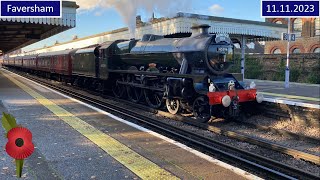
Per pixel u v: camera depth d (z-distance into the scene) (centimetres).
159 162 554
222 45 1114
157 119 1112
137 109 1345
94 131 786
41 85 2173
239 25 2236
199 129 980
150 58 1348
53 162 551
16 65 5116
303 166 655
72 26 1773
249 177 482
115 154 597
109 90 1759
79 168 523
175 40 1245
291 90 1828
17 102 1295
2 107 1163
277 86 2114
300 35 3591
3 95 1536
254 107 1177
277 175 555
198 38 1129
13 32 2483
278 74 2795
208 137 851
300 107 1012
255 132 961
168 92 1172
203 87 1055
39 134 754
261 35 2367
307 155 680
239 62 3102
